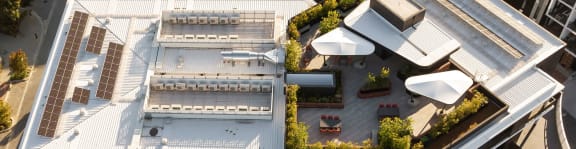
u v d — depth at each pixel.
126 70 84.12
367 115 79.56
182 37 87.25
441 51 81.00
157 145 75.44
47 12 114.19
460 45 82.19
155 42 87.50
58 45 88.31
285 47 85.31
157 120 78.25
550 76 84.19
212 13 89.62
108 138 76.19
